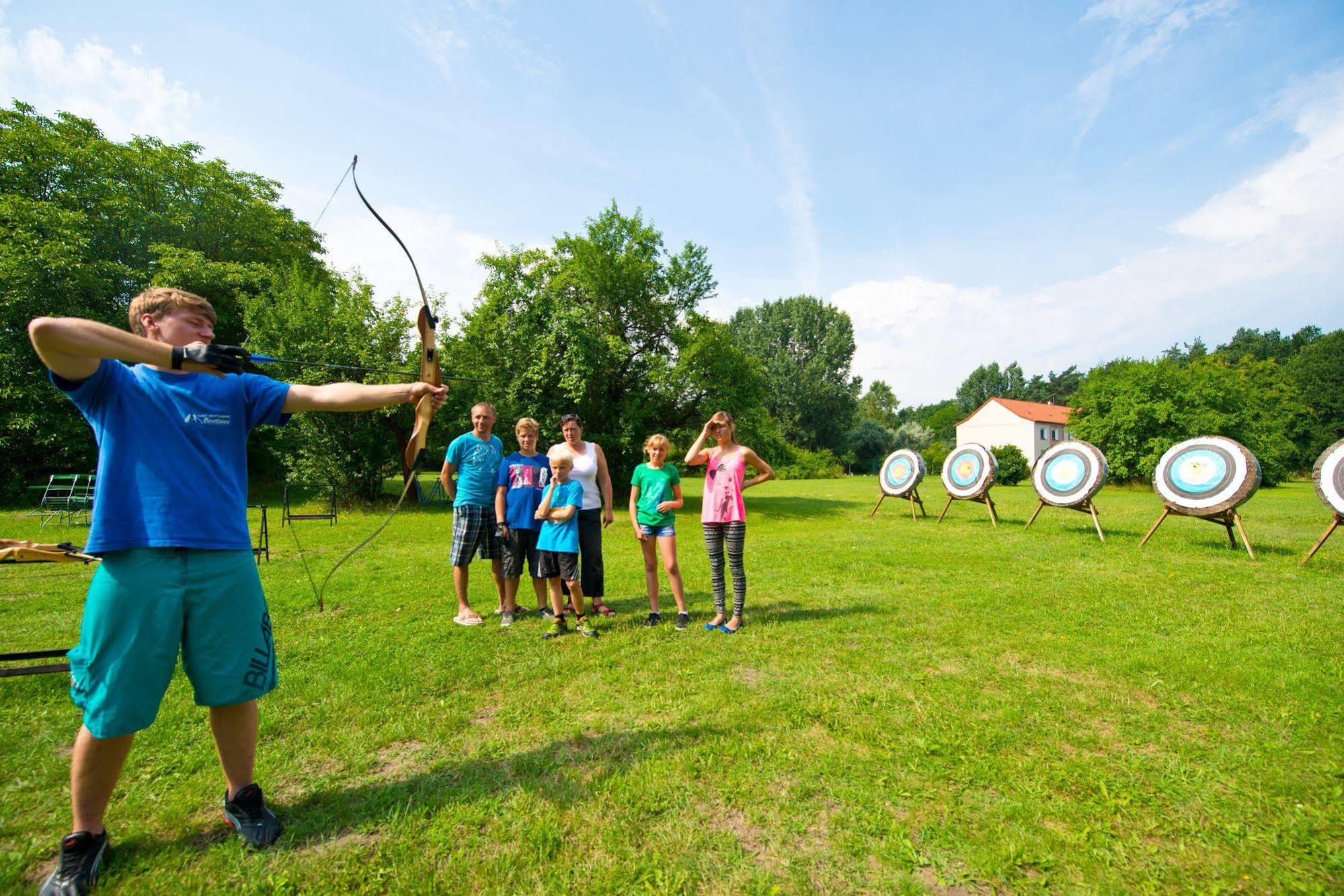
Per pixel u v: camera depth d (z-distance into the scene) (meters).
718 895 1.89
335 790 2.46
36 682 3.38
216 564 2.04
